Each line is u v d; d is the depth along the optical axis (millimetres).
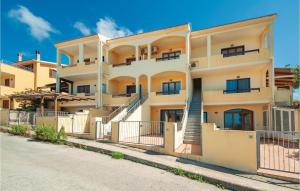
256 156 7500
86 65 20719
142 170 7348
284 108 13641
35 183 5227
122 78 21047
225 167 8164
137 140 12375
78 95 20641
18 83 25031
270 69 15062
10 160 7336
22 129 13508
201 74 18359
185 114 14078
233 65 16094
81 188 5117
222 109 17875
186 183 6285
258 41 17297
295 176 6770
